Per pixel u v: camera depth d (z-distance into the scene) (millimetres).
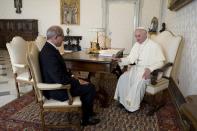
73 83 2250
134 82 2846
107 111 2850
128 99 2820
